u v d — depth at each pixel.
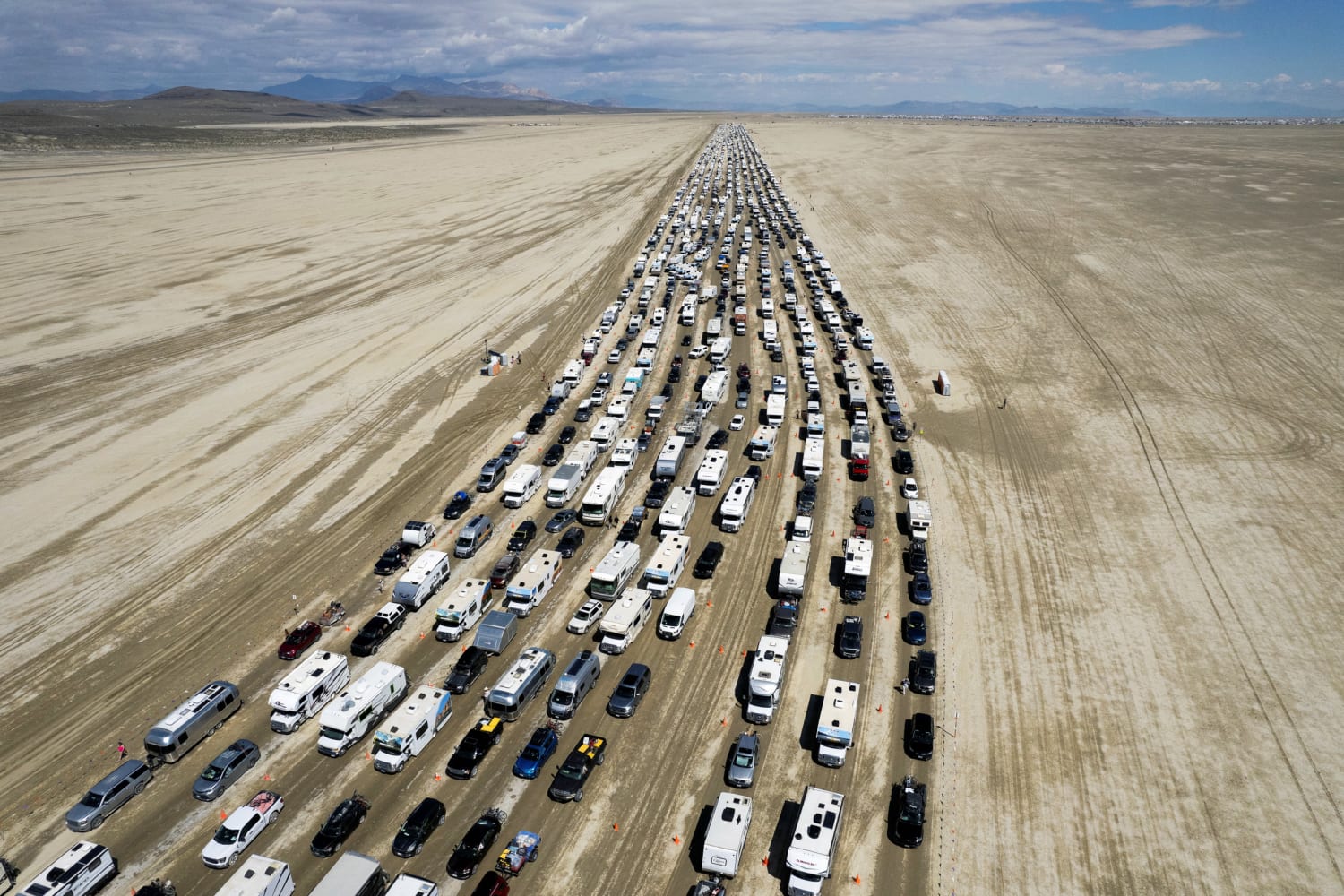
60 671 39.59
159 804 31.72
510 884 28.25
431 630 42.06
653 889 28.31
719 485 55.47
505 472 58.56
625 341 83.94
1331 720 36.38
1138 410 68.75
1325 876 29.09
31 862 29.23
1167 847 30.23
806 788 32.47
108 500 55.03
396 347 83.94
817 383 74.00
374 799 31.80
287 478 58.22
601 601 43.09
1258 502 54.62
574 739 34.78
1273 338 83.88
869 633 41.78
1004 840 30.39
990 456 61.31
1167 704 37.31
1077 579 46.66
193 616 43.72
